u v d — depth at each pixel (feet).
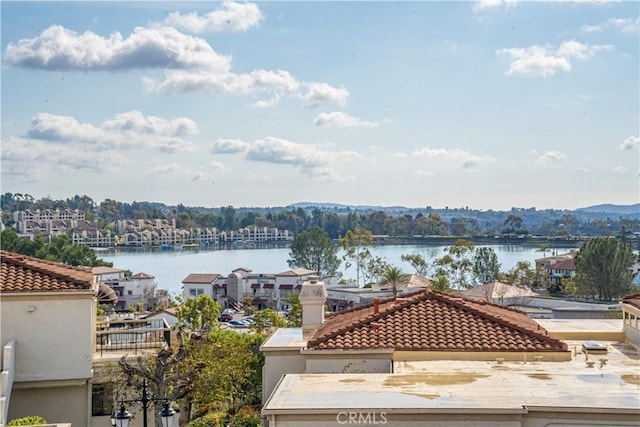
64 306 79.36
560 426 46.06
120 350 91.20
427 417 46.14
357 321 70.28
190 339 93.91
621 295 315.58
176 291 483.51
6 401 65.67
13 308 78.02
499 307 88.69
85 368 79.56
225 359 89.40
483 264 361.10
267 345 67.77
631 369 58.90
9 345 73.77
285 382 53.67
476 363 61.77
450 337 65.77
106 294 119.34
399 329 67.36
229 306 412.77
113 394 83.97
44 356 78.64
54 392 79.87
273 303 415.23
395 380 54.19
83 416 80.64
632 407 45.70
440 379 54.54
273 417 46.42
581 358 64.80
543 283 366.22
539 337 66.13
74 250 400.26
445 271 338.95
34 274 81.10
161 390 77.82
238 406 98.53
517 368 59.31
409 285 316.81
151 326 118.83
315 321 75.82
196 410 95.66
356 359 63.41
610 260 318.86
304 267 484.33
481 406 46.34
